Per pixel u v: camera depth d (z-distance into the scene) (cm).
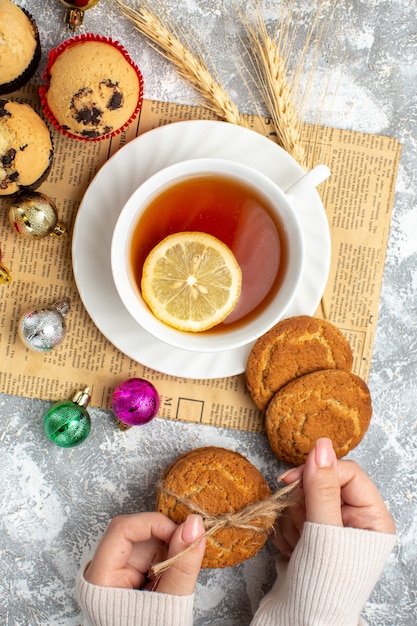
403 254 63
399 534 63
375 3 62
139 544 60
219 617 63
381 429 63
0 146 54
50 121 58
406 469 63
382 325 63
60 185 61
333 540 56
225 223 56
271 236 56
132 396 58
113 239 53
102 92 54
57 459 62
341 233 62
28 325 57
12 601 63
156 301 55
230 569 63
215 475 59
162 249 56
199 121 56
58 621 63
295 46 62
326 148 62
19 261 61
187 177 55
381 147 62
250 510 57
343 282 62
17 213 57
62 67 54
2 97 60
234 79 62
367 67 62
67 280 61
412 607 64
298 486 58
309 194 57
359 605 57
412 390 63
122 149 56
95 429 62
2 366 61
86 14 61
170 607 56
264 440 62
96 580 57
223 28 62
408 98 63
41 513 62
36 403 62
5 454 62
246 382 60
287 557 62
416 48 63
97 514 62
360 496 59
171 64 61
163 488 59
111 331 58
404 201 63
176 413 62
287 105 59
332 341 60
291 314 59
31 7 60
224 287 56
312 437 59
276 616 58
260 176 54
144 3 61
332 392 59
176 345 54
